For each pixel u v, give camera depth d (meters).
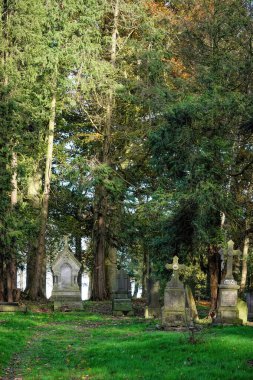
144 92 37.28
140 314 32.69
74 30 37.41
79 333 24.23
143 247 41.22
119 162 40.69
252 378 15.06
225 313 23.89
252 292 28.98
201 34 34.03
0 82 33.28
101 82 38.44
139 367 16.72
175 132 27.95
